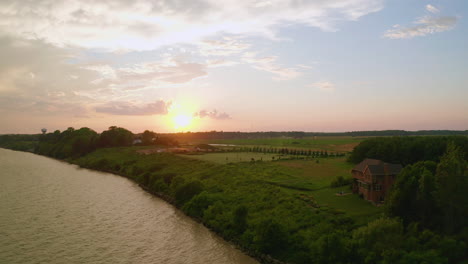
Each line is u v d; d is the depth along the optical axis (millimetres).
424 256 46469
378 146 132750
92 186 122875
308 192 89000
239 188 97938
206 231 73875
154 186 113250
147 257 60250
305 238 59281
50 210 88312
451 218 56000
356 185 86375
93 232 72250
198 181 99188
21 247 63000
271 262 57125
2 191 110125
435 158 115062
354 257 50812
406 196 61312
